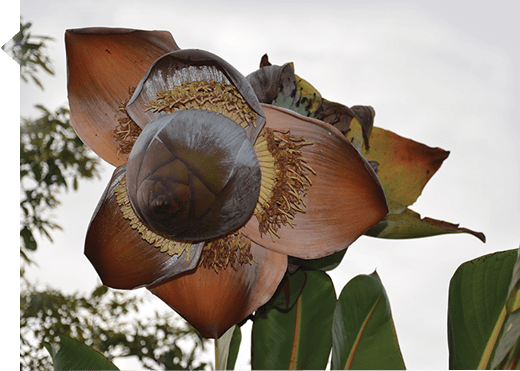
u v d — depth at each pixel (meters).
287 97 1.02
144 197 0.92
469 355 0.93
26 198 3.06
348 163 0.98
